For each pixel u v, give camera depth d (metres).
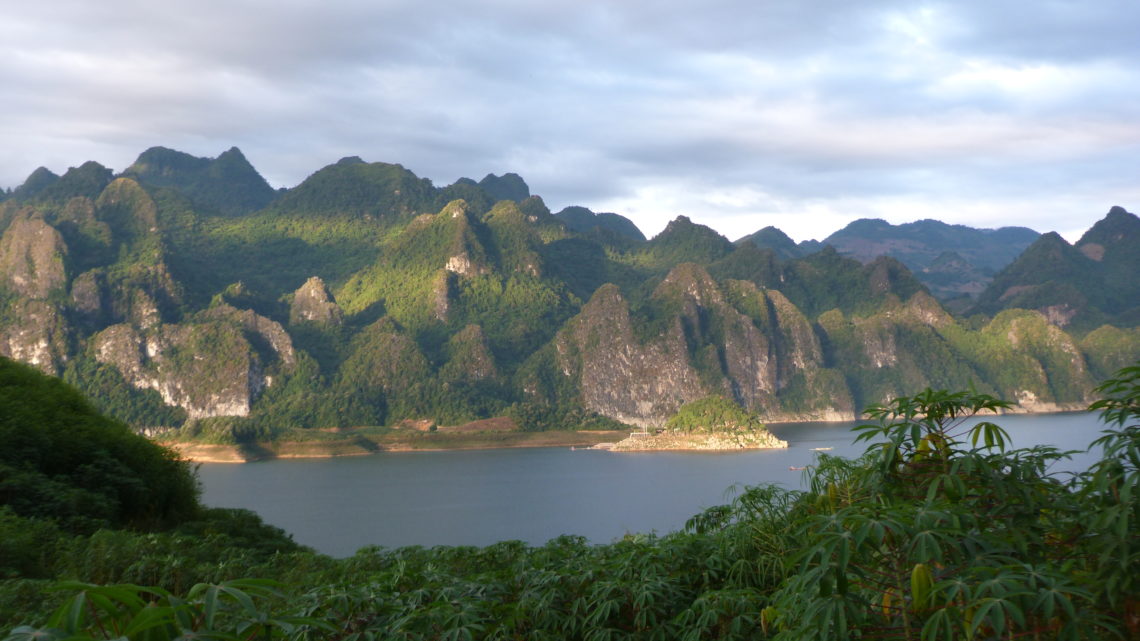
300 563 10.46
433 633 4.96
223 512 20.06
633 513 112.38
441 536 106.88
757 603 5.20
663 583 5.55
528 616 5.63
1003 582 2.84
